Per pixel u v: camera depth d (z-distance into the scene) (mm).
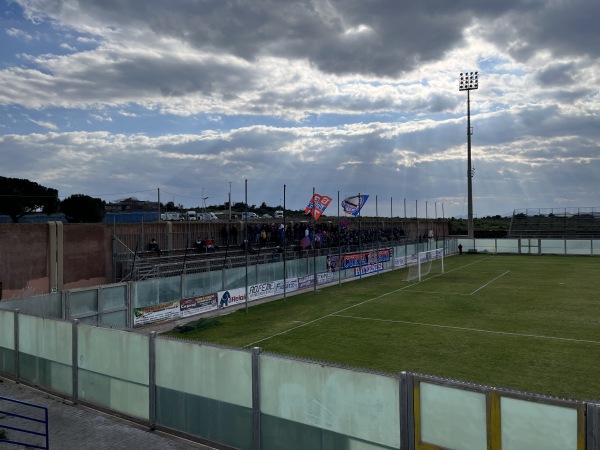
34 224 25453
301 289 36844
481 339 21062
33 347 14367
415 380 8195
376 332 22656
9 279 24281
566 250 64500
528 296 32188
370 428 8586
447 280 40812
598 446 6684
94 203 53406
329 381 8984
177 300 26156
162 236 33906
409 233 72000
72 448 10641
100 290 22078
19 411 12695
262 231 41562
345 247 44562
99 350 12617
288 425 9477
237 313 28016
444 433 7969
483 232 83625
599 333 21938
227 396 10273
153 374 11484
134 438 11078
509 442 7434
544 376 16094
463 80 72688
